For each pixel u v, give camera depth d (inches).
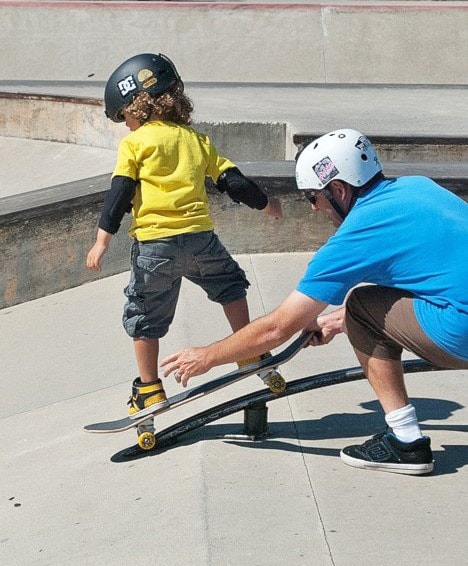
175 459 148.9
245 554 116.6
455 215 125.6
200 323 214.4
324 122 316.2
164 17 556.1
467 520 123.6
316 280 125.3
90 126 379.6
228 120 319.9
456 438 148.8
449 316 123.1
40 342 226.8
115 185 147.5
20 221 247.1
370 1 603.5
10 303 252.2
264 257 253.1
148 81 150.9
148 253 148.0
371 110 344.5
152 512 132.4
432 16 546.6
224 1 591.2
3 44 553.6
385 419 148.6
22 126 402.0
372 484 133.8
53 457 165.5
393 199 125.8
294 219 253.0
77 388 199.2
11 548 134.5
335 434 152.2
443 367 136.0
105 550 125.8
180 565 116.1
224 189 156.0
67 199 252.8
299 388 147.8
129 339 220.1
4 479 161.0
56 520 139.4
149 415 148.5
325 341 144.6
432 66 534.9
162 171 147.9
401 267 124.5
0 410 195.2
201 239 149.9
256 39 546.3
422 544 118.0
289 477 136.8
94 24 556.7
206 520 125.1
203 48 545.6
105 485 146.7
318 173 128.6
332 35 544.4
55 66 546.6
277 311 127.6
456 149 288.4
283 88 399.2
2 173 379.6
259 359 148.9
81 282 259.8
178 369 133.8
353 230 124.3
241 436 151.5
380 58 538.0
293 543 118.6
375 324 130.3
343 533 120.8
